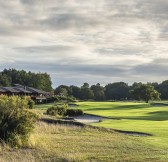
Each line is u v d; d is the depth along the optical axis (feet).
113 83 637.30
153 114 177.06
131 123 112.27
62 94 489.26
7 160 51.24
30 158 52.75
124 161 49.21
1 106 66.64
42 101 365.81
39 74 593.01
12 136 64.28
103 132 84.79
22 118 66.74
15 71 587.27
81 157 51.83
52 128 88.33
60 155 53.88
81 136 76.07
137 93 383.45
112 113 181.27
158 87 550.36
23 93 376.27
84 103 303.27
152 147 60.70
